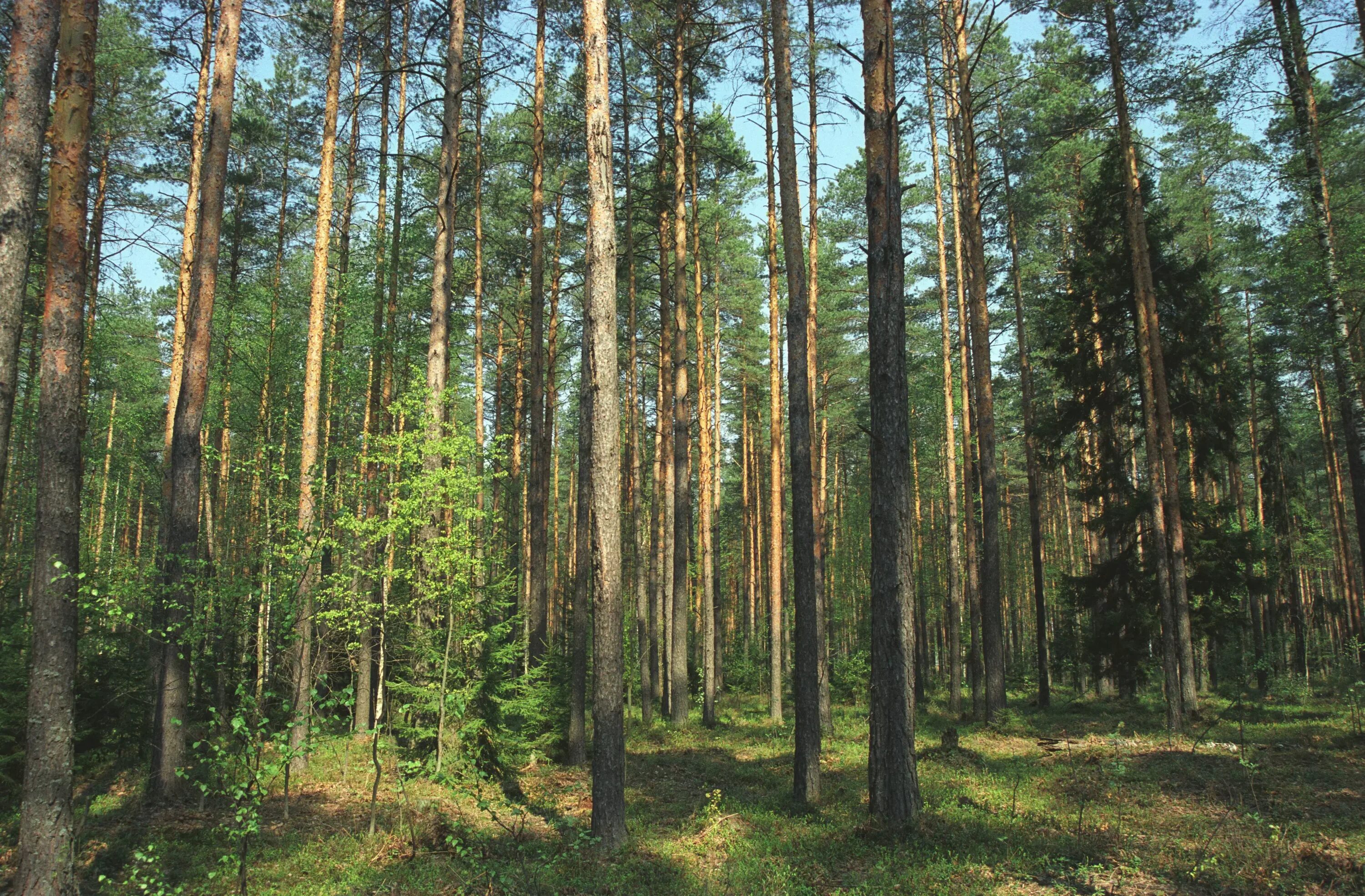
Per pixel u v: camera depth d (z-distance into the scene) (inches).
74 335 260.4
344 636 572.7
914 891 270.2
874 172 381.4
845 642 1503.4
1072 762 513.3
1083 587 858.8
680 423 807.7
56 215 259.4
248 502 767.1
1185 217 1026.1
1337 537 1406.3
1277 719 688.4
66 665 249.4
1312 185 566.3
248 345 738.8
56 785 242.8
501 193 962.7
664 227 914.1
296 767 494.9
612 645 343.0
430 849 332.2
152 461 1074.1
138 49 729.6
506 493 919.7
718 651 1266.0
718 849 342.0
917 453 1462.8
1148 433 685.9
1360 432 566.9
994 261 1061.8
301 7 721.0
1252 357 1124.5
